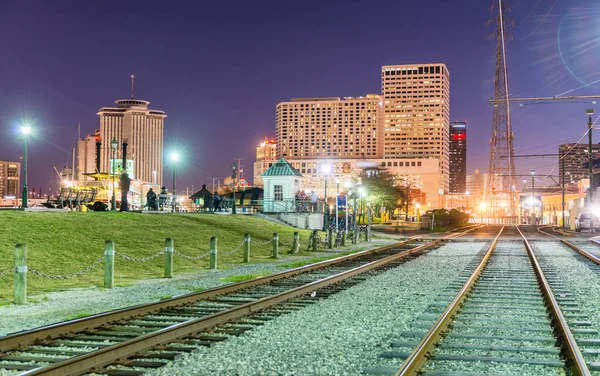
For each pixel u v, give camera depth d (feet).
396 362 30.07
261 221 157.38
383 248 126.31
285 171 185.98
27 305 48.83
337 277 65.36
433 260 98.63
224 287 55.31
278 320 41.39
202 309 45.57
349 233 155.02
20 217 88.12
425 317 42.29
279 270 81.10
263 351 32.27
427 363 29.45
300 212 176.35
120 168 228.84
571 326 39.45
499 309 46.55
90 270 71.82
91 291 57.57
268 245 122.11
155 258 86.63
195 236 111.65
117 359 29.63
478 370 28.48
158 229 108.27
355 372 28.32
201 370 28.48
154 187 307.37
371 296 53.98
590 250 125.39
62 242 81.20
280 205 184.34
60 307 47.78
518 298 52.65
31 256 71.36
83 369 27.58
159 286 61.98
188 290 58.70
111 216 109.09
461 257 105.09
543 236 198.29
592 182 247.09
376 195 345.31
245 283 59.57
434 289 59.26
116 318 40.22
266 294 55.11
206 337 34.88
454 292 56.44
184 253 94.84
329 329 38.45
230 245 112.98
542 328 38.27
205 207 203.92
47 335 34.55
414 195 619.26
